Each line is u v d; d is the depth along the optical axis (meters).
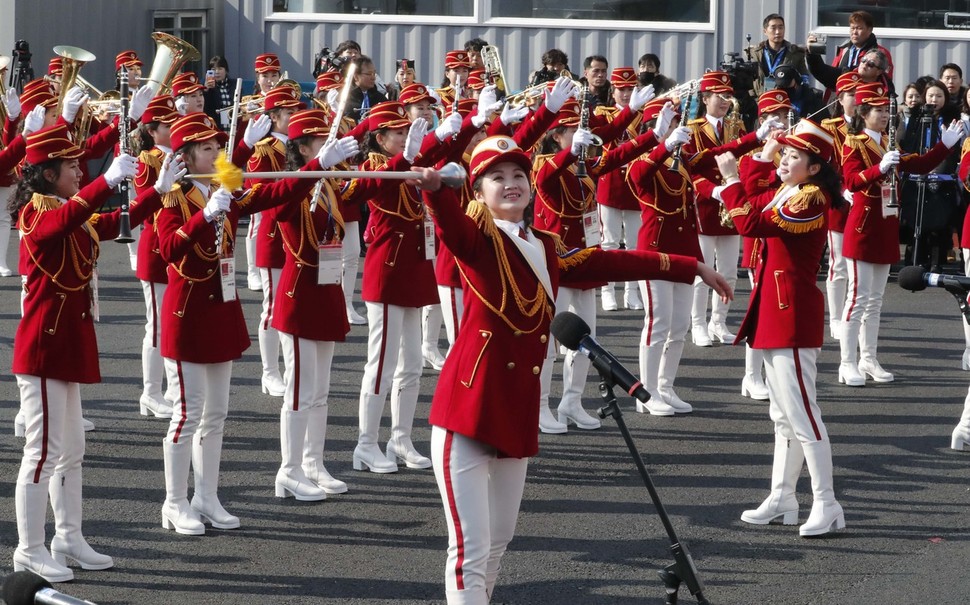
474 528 5.17
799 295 7.14
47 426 6.45
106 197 6.32
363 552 6.94
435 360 11.08
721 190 7.18
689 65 18.73
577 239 9.19
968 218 11.77
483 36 19.02
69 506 6.63
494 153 5.24
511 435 5.20
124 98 8.05
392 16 19.20
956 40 18.27
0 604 6.05
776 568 6.76
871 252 10.59
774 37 16.17
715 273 5.54
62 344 6.45
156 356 9.49
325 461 8.52
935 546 7.09
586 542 7.11
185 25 19.73
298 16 19.30
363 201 7.84
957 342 12.28
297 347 7.67
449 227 4.98
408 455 8.45
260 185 7.23
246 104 11.54
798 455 7.40
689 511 7.65
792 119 14.61
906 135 14.73
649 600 6.32
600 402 10.10
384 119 8.43
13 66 15.06
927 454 8.81
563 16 18.94
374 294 8.20
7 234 14.28
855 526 7.41
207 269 6.98
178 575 6.59
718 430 9.38
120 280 14.42
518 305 5.20
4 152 9.87
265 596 6.33
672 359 9.80
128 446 8.79
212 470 7.27
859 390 10.54
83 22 18.08
